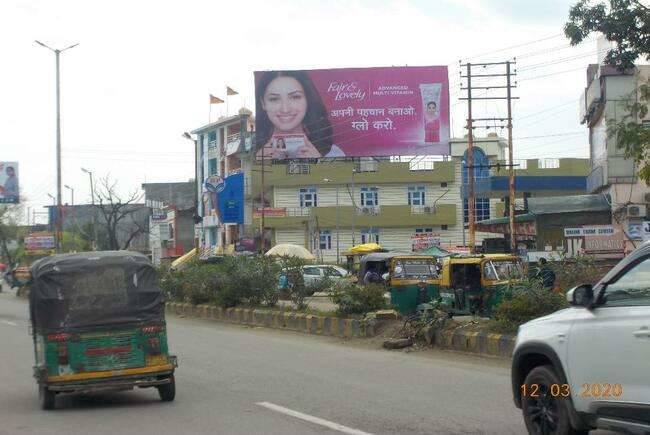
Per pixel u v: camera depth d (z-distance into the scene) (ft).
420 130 202.80
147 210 275.59
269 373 46.85
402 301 71.87
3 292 194.70
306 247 210.79
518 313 50.85
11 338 75.87
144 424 32.40
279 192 212.84
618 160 107.55
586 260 56.44
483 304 63.72
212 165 246.47
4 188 201.57
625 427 21.16
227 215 201.67
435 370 46.01
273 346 62.95
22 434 31.27
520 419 30.96
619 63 56.95
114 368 36.29
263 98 204.64
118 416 34.58
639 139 52.90
